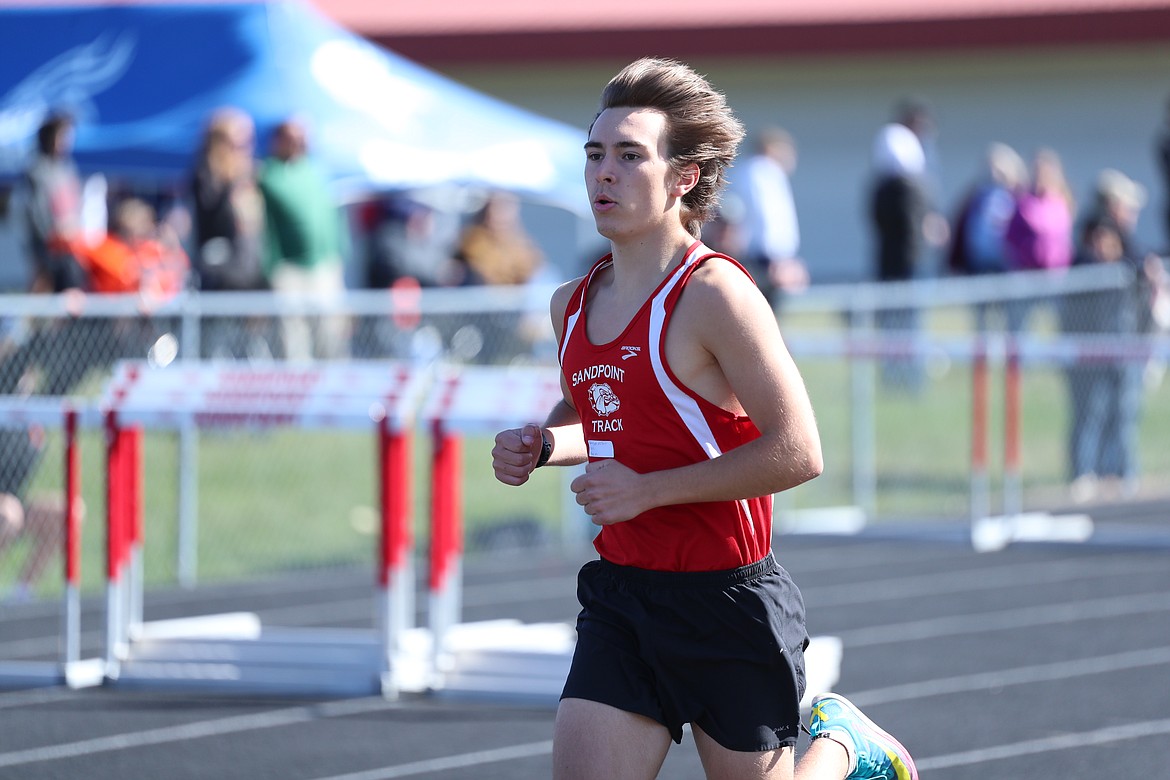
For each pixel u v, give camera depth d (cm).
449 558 2202
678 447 1109
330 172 4331
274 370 2220
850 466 4116
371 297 3356
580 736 1102
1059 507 3872
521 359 3588
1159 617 2720
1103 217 4038
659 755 1125
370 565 3219
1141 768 1834
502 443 1203
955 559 3312
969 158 8381
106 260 3712
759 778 1130
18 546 2920
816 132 8556
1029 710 2106
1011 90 8312
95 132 4381
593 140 1118
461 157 4553
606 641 1131
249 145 4006
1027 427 4525
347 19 8750
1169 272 4138
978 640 2553
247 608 2845
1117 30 8012
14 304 2700
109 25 4684
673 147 1115
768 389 1075
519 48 8631
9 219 4669
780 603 1141
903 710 2111
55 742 1978
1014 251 4822
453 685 2178
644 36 8525
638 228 1108
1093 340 3900
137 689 2244
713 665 1124
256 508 3509
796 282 4803
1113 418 3959
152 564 3114
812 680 2139
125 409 2202
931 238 5200
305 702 2170
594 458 1143
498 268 4991
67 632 2262
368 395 2172
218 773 1847
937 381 4506
